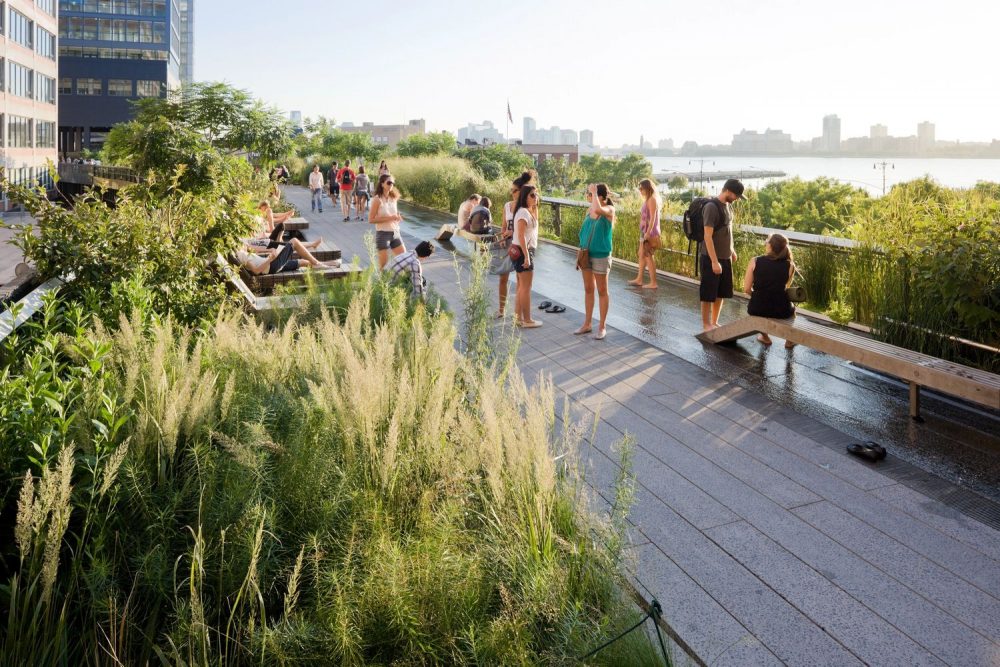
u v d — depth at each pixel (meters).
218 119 19.98
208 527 3.32
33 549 2.99
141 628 3.00
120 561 3.15
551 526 3.49
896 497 4.72
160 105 19.64
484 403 3.81
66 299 6.27
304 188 40.75
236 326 5.80
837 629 3.41
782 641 3.33
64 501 2.74
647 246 12.04
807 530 4.31
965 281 6.91
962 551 4.07
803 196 51.19
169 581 3.08
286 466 3.77
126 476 3.39
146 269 6.86
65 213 6.70
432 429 3.90
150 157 13.68
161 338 4.64
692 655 3.19
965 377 5.49
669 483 4.94
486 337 6.34
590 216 8.73
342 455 3.89
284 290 9.16
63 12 103.06
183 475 3.68
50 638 2.76
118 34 105.19
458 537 3.43
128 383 3.96
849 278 9.52
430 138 57.41
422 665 2.83
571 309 10.49
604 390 6.91
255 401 4.44
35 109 71.12
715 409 6.39
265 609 3.13
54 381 3.95
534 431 3.74
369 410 3.93
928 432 5.83
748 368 7.59
